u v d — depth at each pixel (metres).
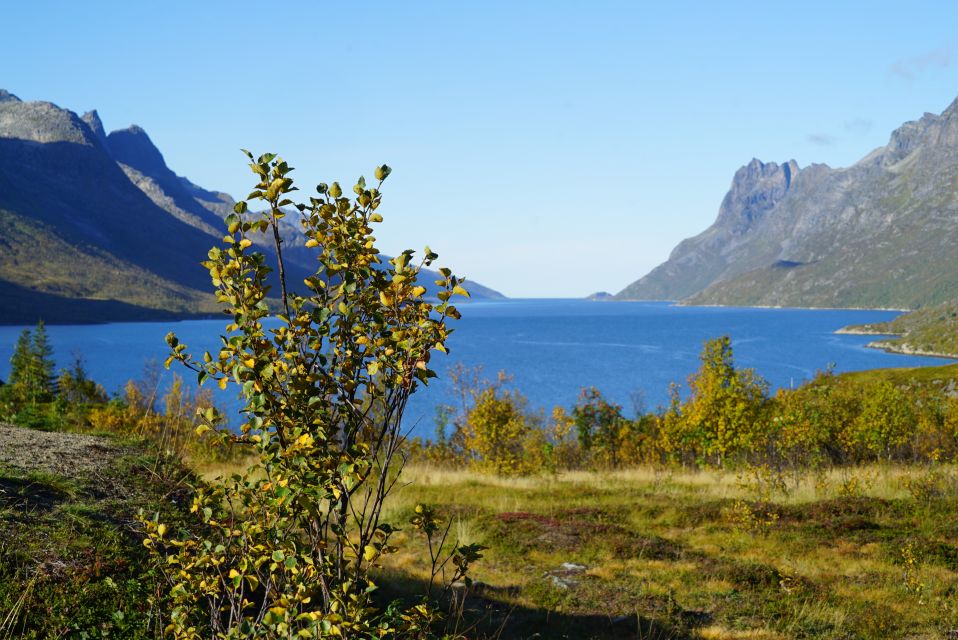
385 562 14.85
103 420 24.86
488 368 163.25
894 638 11.85
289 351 4.38
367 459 4.58
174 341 4.36
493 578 14.76
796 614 12.91
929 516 19.23
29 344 50.69
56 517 9.93
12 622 7.41
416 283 4.64
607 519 20.22
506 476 29.92
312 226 4.59
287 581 4.91
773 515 19.11
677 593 14.12
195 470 13.55
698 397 32.50
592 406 38.09
